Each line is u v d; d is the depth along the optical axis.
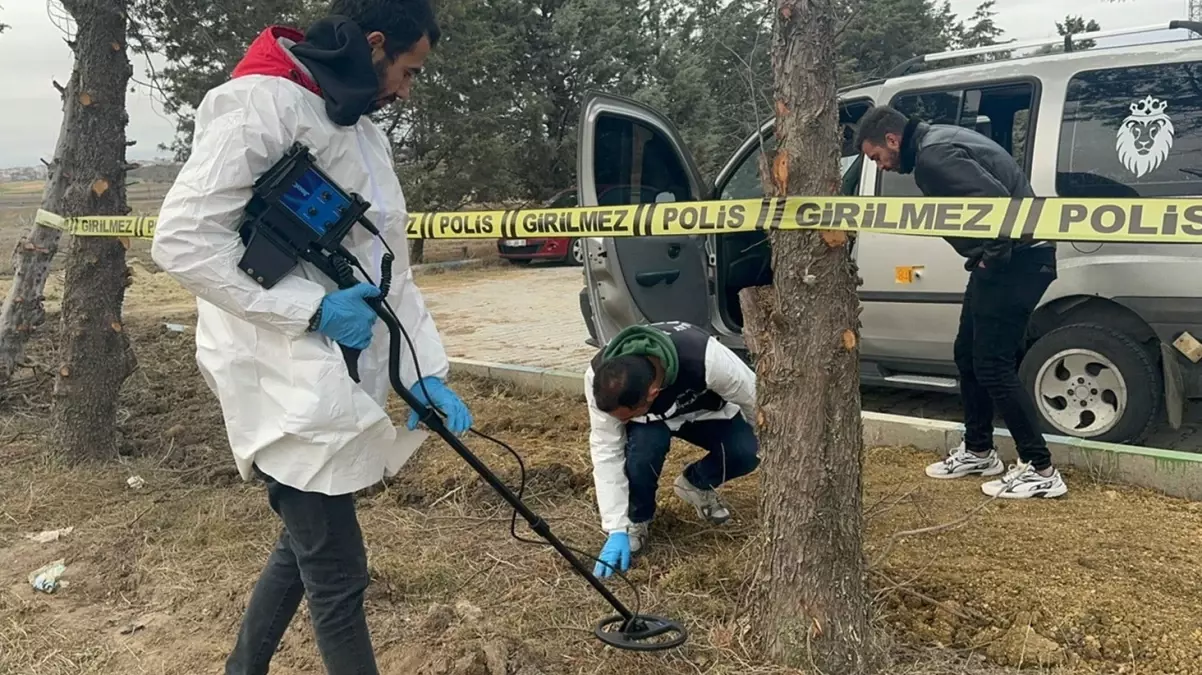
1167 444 4.61
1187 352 4.01
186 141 7.61
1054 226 2.16
